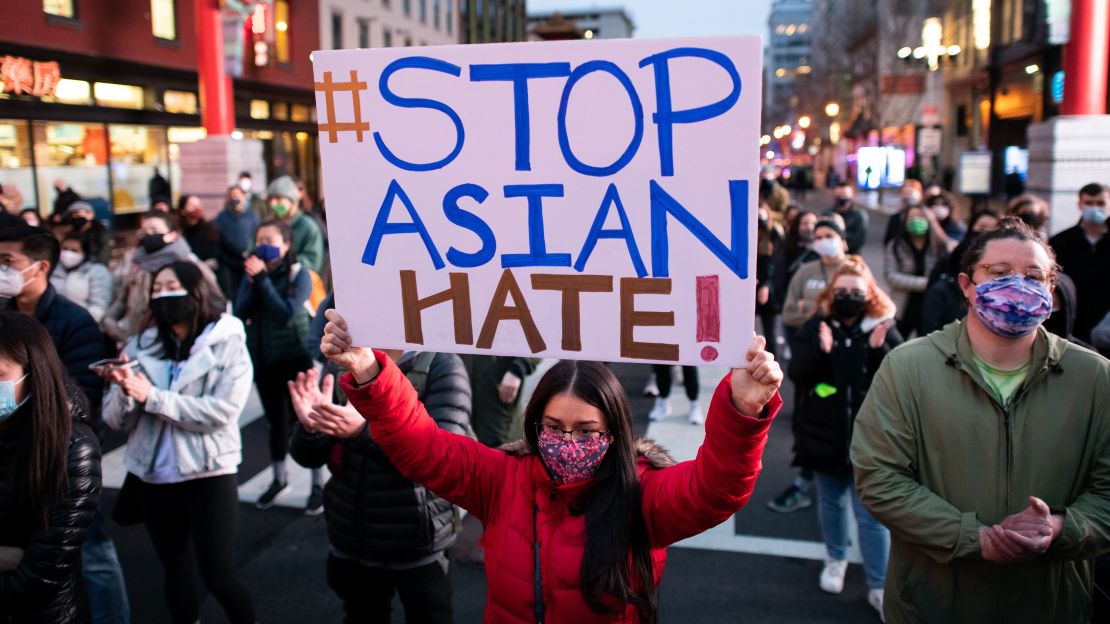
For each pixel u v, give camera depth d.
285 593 4.36
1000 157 28.66
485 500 2.27
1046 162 9.40
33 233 3.78
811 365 4.09
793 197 48.38
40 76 14.37
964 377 2.45
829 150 63.78
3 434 2.60
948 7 35.81
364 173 2.03
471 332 2.01
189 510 3.55
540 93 1.88
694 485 1.96
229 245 8.89
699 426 6.89
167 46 18.38
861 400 4.04
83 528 2.68
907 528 2.41
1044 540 2.13
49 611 2.65
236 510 3.64
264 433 6.95
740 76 1.76
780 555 4.70
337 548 3.15
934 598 2.47
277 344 5.37
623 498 2.07
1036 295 2.28
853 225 9.92
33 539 2.60
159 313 3.56
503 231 1.95
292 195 7.79
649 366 8.21
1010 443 2.38
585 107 1.86
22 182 14.24
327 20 26.88
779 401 1.82
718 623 3.99
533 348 1.98
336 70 2.01
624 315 1.90
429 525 3.05
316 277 5.72
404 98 1.98
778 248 8.36
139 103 17.56
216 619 4.13
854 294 4.00
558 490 2.10
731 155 1.79
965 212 26.72
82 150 15.80
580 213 1.90
